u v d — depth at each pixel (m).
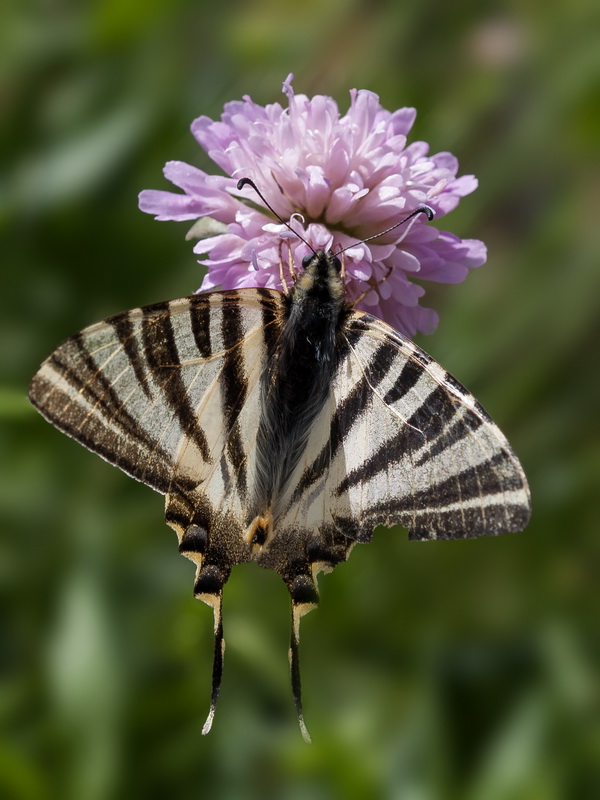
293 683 0.54
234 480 0.54
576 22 0.65
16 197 0.63
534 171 0.65
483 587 0.61
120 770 0.57
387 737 0.59
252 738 0.58
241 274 0.56
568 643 0.60
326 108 0.56
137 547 0.60
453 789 0.58
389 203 0.56
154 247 0.63
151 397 0.53
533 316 0.63
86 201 0.63
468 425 0.53
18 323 0.63
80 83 0.64
